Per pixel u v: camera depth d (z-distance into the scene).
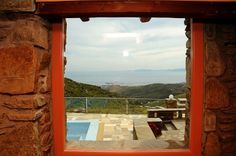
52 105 2.06
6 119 1.73
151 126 6.03
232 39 2.04
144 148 2.20
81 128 8.38
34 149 1.73
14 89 1.71
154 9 1.78
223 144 2.07
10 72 1.72
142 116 9.53
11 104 1.72
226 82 2.05
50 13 1.78
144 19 2.07
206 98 2.04
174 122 7.48
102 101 10.04
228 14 1.83
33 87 1.71
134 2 1.76
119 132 7.21
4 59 1.72
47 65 1.96
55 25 2.02
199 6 1.79
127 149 2.16
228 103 2.04
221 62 2.04
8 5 1.70
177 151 2.11
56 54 2.03
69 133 7.90
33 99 1.72
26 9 1.70
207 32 2.04
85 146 2.24
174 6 1.78
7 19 1.73
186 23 2.38
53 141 2.08
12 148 1.73
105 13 1.85
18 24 1.72
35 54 1.73
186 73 2.43
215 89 2.04
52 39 2.03
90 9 1.79
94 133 7.12
